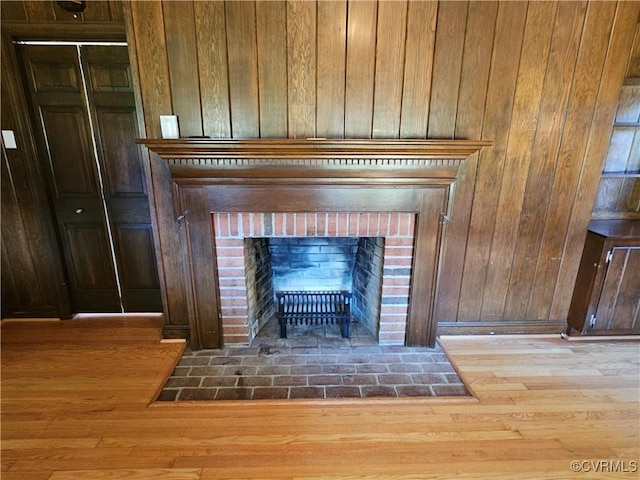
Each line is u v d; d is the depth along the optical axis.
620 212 2.62
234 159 1.97
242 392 1.97
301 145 1.89
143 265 2.72
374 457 1.57
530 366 2.22
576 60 2.02
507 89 2.05
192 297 2.29
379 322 2.44
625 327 2.42
